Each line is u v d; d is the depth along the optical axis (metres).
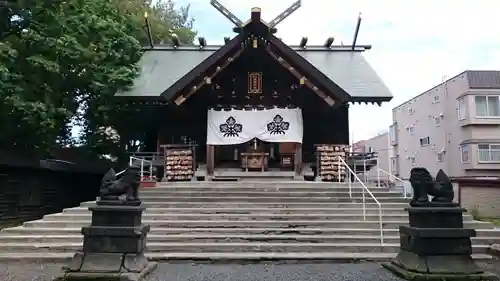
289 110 14.95
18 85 12.48
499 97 26.52
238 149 16.23
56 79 13.99
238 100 15.92
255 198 11.35
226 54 14.01
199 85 14.09
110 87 15.08
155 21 22.95
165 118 16.44
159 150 16.19
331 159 14.46
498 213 22.94
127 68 15.87
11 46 12.84
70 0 14.22
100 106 16.42
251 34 13.79
